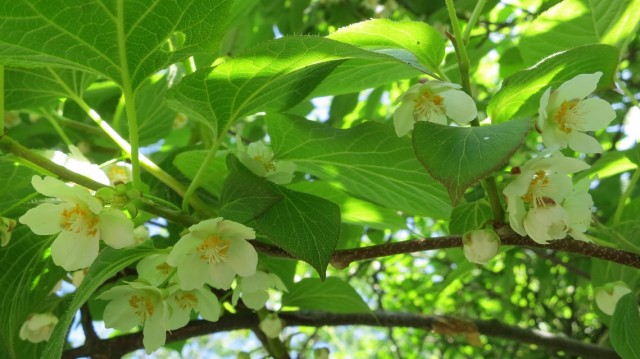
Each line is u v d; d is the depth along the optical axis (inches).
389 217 9.6
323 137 7.5
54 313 9.5
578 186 7.0
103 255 6.9
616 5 8.8
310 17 19.0
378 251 7.0
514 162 16.3
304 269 15.0
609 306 8.8
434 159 5.4
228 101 6.8
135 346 10.8
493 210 6.6
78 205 6.5
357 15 18.2
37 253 7.8
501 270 22.0
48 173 6.8
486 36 14.6
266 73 6.4
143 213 7.4
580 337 19.4
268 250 7.2
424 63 7.3
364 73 8.6
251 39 17.5
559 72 7.1
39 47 6.1
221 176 8.8
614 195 15.2
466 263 9.7
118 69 6.5
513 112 7.3
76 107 12.6
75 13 5.8
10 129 12.6
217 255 6.6
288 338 10.7
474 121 6.7
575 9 8.9
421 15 15.8
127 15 6.0
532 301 21.1
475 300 23.3
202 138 11.1
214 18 6.3
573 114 6.8
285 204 6.7
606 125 6.8
